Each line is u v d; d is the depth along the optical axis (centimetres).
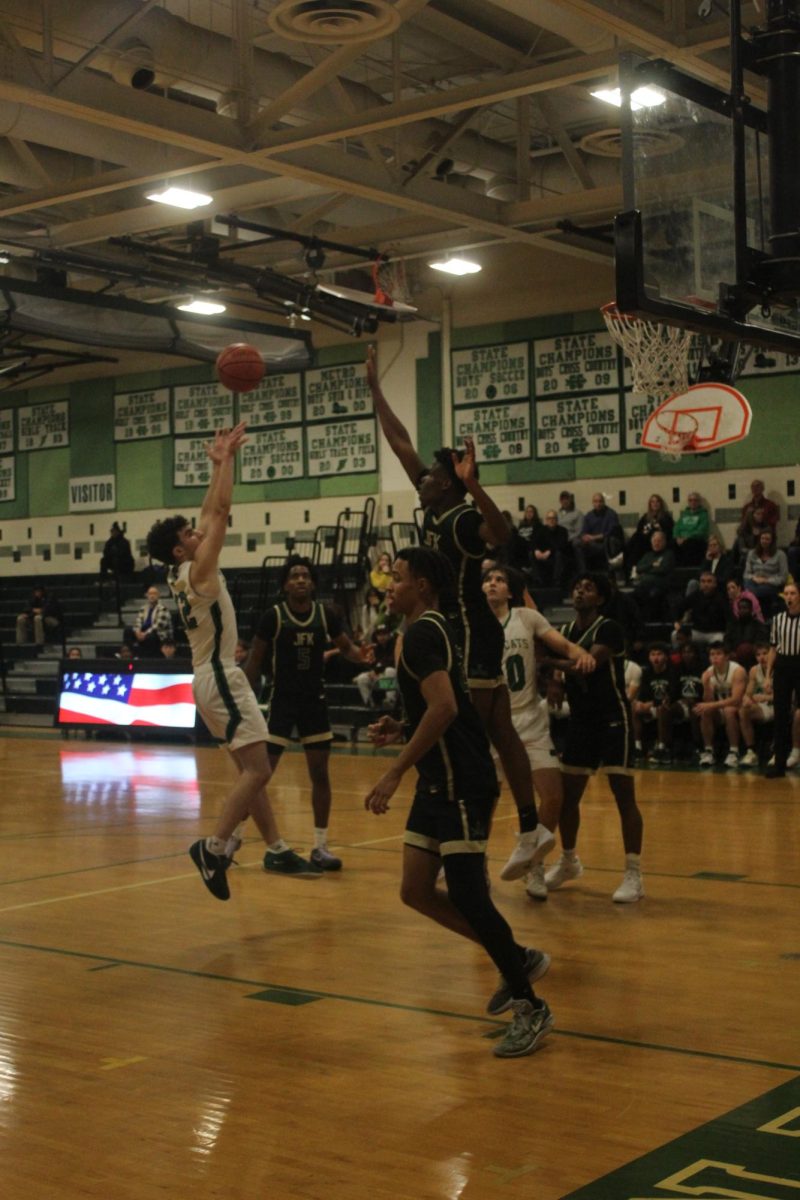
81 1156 368
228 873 830
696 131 657
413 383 2133
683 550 1781
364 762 1512
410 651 455
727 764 1400
